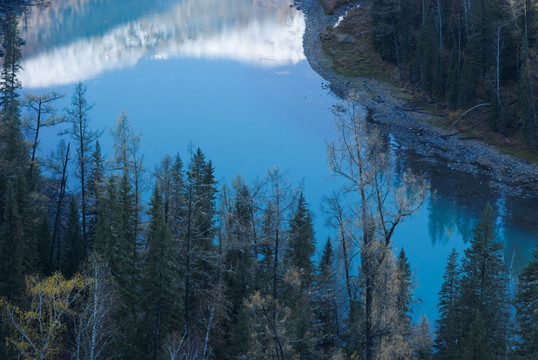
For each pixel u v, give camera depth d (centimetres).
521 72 10788
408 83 13425
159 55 15050
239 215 5359
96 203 6150
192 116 11781
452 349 5138
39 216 6144
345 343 4731
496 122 11194
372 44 14850
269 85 13550
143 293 4331
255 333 3659
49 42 15675
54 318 3384
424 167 10400
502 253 8062
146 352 4262
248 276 4897
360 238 3716
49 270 5466
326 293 5069
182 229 4794
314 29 16712
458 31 13175
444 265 7681
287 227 5491
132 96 12525
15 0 19062
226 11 18875
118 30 16938
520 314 5231
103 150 9569
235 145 10794
